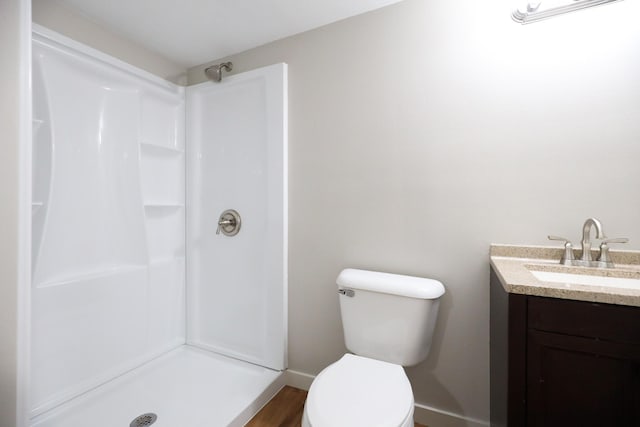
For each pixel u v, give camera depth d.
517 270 1.06
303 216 1.70
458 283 1.36
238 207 1.93
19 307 1.08
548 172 1.21
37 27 1.36
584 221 1.17
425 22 1.41
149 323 1.89
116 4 1.46
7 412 1.05
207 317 2.05
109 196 1.72
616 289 0.82
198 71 2.08
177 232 2.09
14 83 1.07
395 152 1.48
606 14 1.13
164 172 2.03
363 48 1.54
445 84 1.38
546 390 0.87
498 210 1.29
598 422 0.82
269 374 1.74
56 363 1.46
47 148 1.43
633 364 0.78
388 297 1.30
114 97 1.73
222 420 1.39
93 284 1.60
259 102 1.85
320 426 0.86
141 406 1.48
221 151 1.99
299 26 1.65
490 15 1.30
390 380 1.08
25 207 1.09
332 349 1.64
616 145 1.13
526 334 0.89
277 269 1.74
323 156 1.64
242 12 1.53
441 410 1.40
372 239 1.53
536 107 1.23
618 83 1.12
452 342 1.38
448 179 1.38
